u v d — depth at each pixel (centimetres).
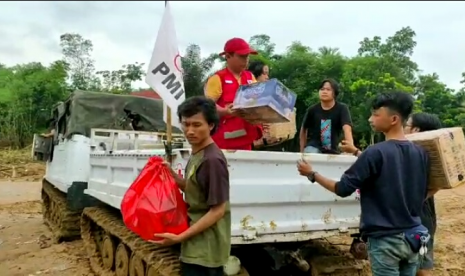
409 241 327
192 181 328
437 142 347
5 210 1491
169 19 439
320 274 513
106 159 667
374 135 2467
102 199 675
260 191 420
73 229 894
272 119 447
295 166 443
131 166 554
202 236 326
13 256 848
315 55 3066
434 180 354
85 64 4919
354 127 2577
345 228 471
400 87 2677
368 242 341
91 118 914
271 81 421
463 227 984
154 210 329
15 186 2297
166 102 431
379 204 331
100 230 738
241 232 411
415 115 445
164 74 434
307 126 606
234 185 407
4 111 4138
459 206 1266
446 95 2812
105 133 912
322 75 2806
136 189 340
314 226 451
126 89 4588
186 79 2447
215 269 331
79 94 917
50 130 1173
